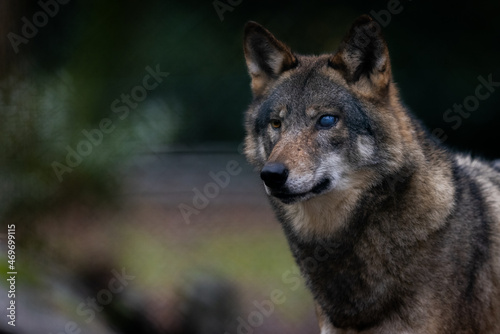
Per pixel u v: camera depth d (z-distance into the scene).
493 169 8.38
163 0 18.92
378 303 7.14
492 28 19.92
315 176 7.11
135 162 13.79
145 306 11.23
